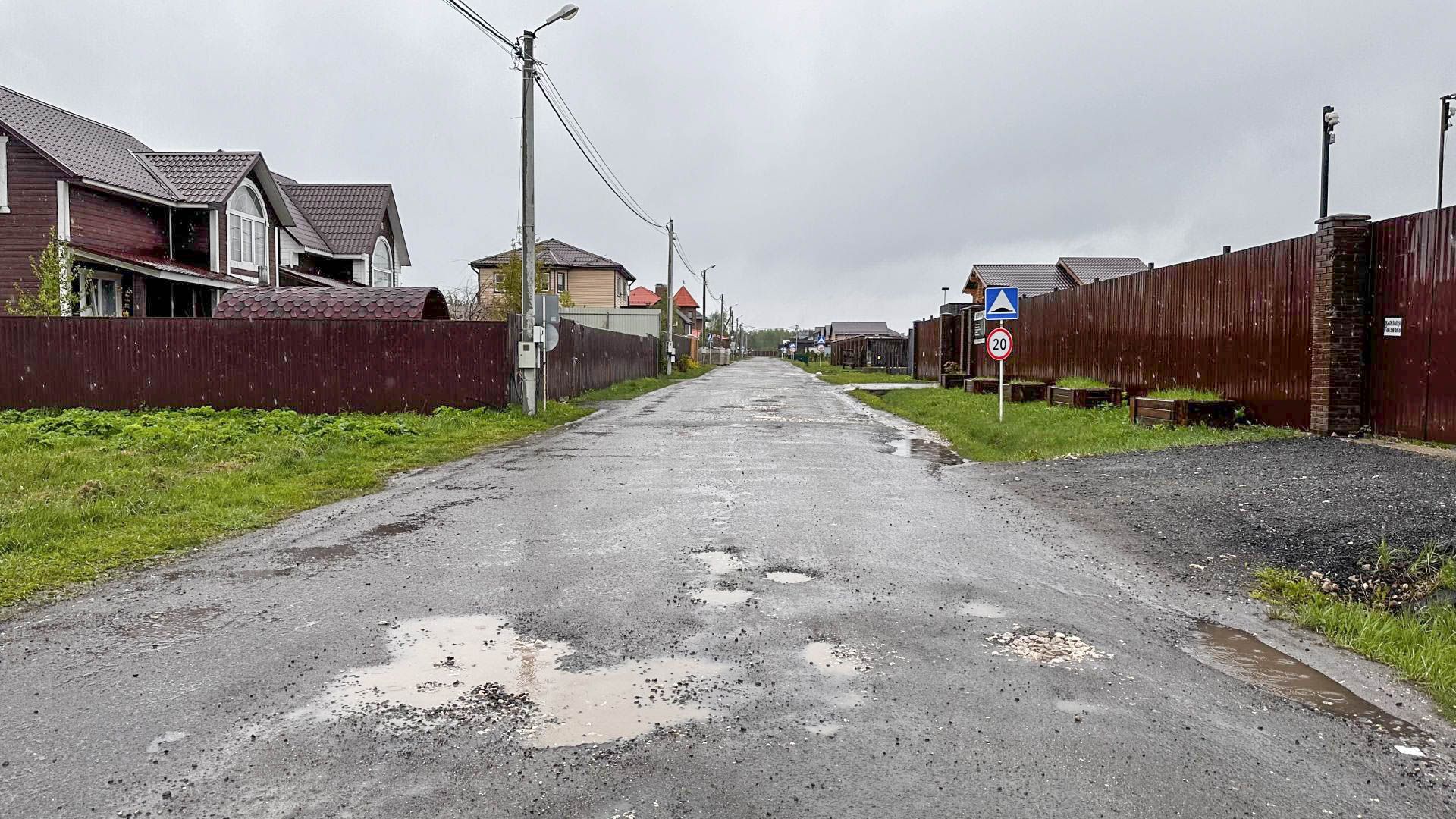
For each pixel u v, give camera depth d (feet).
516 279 121.49
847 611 16.52
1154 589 18.37
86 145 80.64
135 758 10.61
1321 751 11.11
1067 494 28.66
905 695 12.62
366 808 9.50
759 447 43.06
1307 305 38.78
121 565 19.81
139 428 43.34
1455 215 32.14
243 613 16.34
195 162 89.86
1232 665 14.15
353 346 59.77
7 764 10.43
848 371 177.88
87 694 12.55
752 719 11.78
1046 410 55.16
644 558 20.40
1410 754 11.07
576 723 11.65
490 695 12.53
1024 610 16.79
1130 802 9.77
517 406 59.98
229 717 11.78
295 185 129.70
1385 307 35.47
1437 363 33.09
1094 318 65.67
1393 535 20.45
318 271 123.13
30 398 60.49
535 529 23.63
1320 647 15.07
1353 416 36.65
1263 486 27.09
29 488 27.58
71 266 69.15
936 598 17.39
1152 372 55.36
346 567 19.71
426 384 59.72
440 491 29.99
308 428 45.68
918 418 60.23
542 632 15.28
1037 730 11.55
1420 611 16.38
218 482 28.84
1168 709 12.32
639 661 13.91
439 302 65.26
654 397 84.58
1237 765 10.66
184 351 60.23
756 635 15.15
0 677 13.17
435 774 10.25
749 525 24.18
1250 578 19.06
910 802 9.70
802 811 9.47
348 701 12.30
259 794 9.78
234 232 89.92
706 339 247.09
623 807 9.54
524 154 57.57
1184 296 50.85
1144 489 28.35
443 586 18.12
